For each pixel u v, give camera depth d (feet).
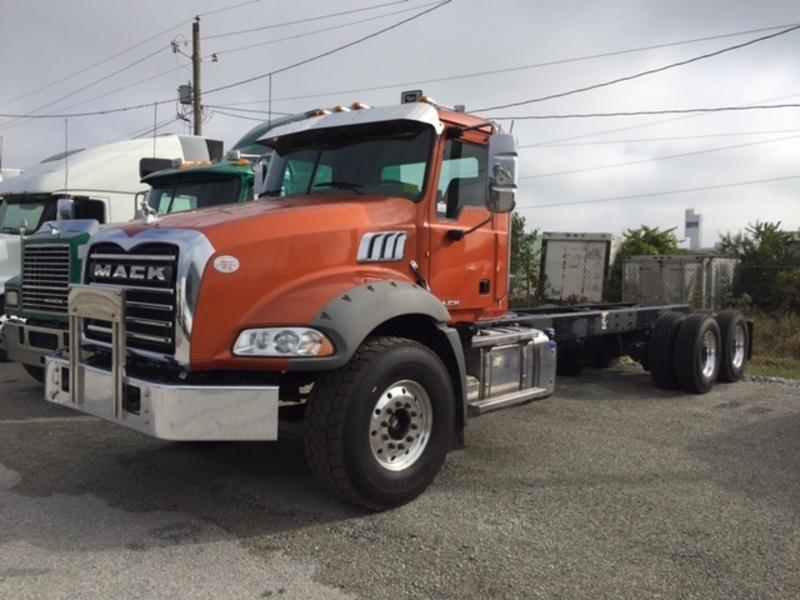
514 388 20.88
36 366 26.50
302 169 19.51
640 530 14.62
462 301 18.76
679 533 14.49
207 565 12.85
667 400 28.09
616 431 22.74
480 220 19.24
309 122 19.66
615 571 12.76
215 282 14.19
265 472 18.06
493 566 12.89
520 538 14.12
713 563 13.16
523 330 22.04
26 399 26.45
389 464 15.57
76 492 16.57
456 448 20.34
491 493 16.67
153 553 13.33
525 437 21.81
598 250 63.93
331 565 12.89
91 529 14.40
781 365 41.81
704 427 23.47
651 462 19.34
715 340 30.22
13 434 21.53
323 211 16.10
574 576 12.55
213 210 17.29
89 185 36.22
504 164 17.07
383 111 18.25
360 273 16.15
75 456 19.31
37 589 11.89
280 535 14.20
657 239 67.87
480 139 19.22
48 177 35.86
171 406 13.79
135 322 15.05
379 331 16.60
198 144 40.88
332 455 14.55
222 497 16.29
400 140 18.15
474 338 19.85
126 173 37.37
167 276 14.38
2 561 12.94
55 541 13.82
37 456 19.31
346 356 14.43
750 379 33.32
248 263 14.56
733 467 19.02
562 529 14.60
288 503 15.92
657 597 11.87
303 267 15.30
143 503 15.89
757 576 12.68
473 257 19.03
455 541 13.94
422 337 17.20
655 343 29.63
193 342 14.05
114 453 19.62
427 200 17.63
